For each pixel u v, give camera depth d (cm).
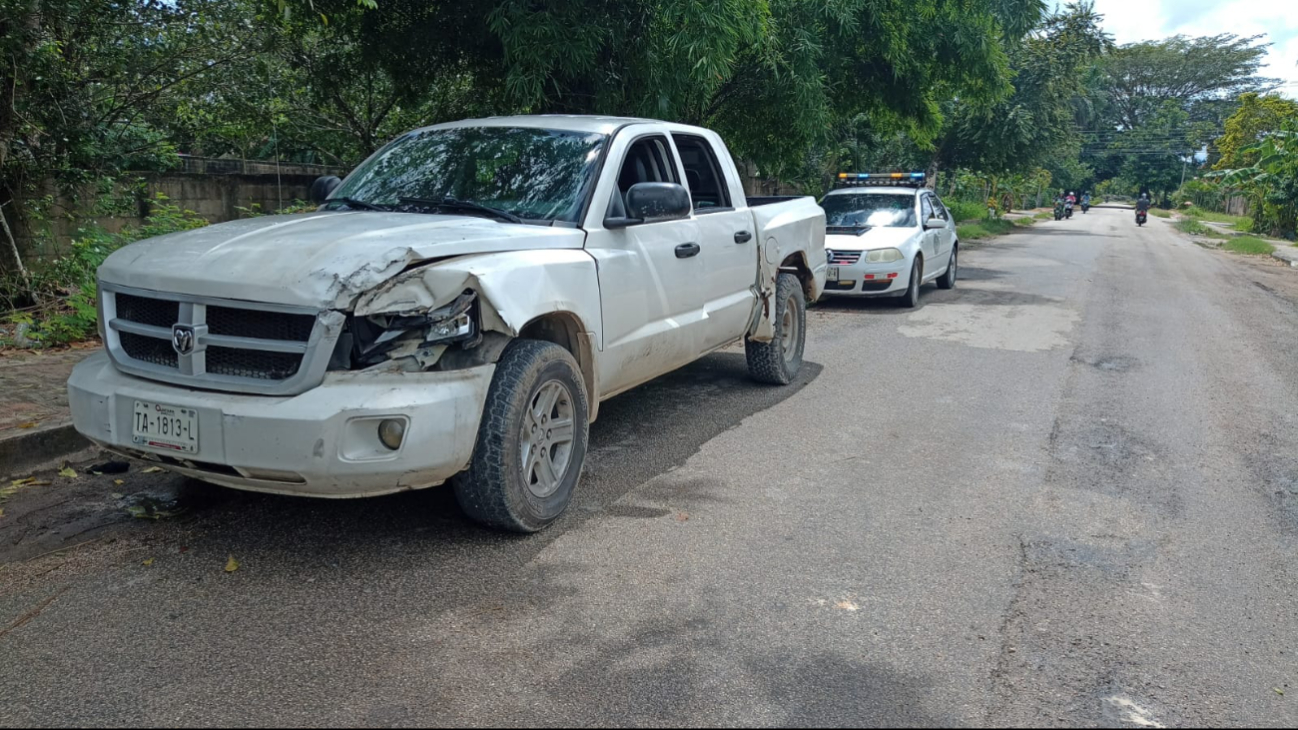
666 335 535
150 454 373
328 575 377
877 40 1254
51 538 412
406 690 294
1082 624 349
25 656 312
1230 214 5703
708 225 585
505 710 285
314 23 951
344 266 354
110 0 883
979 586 379
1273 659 327
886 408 672
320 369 350
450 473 377
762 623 344
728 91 1191
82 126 919
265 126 1348
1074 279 1630
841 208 1313
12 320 792
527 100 873
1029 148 2864
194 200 1071
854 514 458
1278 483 523
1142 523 456
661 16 862
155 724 274
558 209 467
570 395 438
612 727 277
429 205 475
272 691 293
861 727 280
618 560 397
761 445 574
